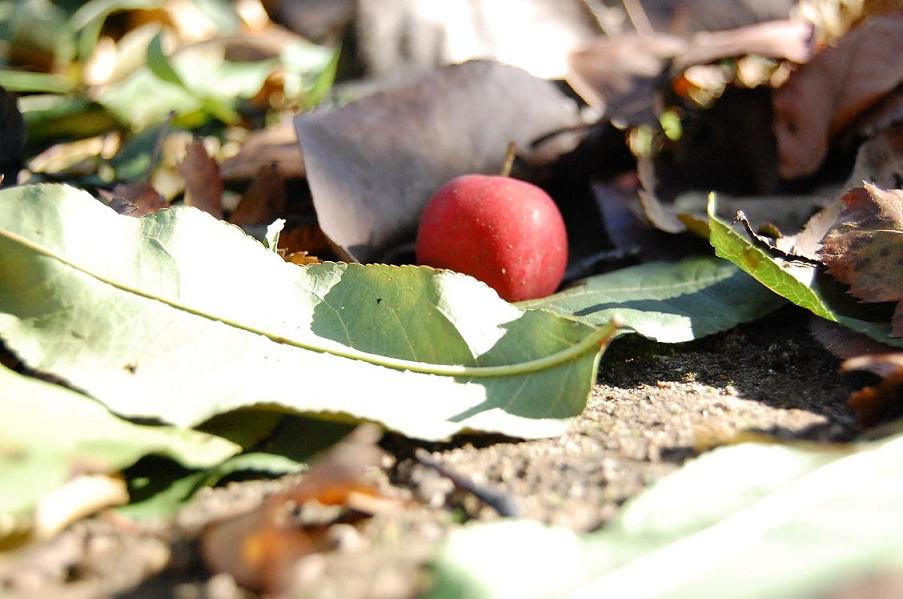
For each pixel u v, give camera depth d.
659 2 0.37
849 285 0.28
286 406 0.25
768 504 0.24
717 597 0.23
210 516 0.24
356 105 0.31
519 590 0.23
